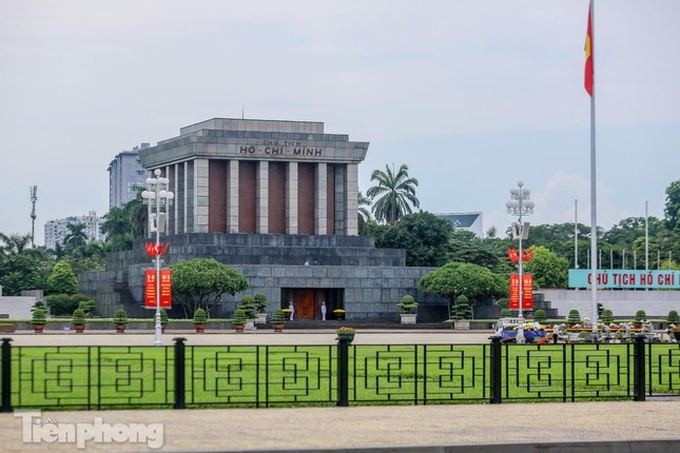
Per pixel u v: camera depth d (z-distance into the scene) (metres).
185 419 32.56
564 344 38.91
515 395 40.44
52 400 36.53
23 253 148.12
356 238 120.56
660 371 42.38
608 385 41.06
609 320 103.12
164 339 77.94
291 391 39.78
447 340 78.38
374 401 36.88
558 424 32.38
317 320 111.25
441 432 30.52
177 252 112.44
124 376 42.41
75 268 153.62
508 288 111.69
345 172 122.56
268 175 120.12
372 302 114.06
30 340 75.88
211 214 118.88
